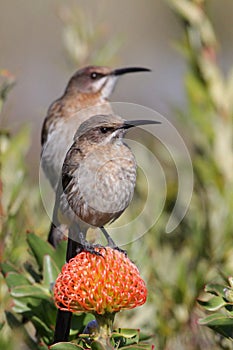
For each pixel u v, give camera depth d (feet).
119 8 74.33
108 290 24.18
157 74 64.54
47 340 28.02
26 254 32.81
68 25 39.65
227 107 34.35
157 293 31.35
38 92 64.28
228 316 23.93
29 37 67.26
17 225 33.06
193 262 32.50
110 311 24.36
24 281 28.12
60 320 27.12
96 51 40.11
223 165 33.63
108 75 41.16
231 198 32.96
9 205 32.01
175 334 31.07
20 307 28.07
